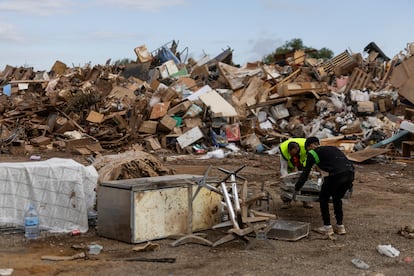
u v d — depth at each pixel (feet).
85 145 69.56
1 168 25.07
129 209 23.17
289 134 73.31
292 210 30.81
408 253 22.29
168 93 77.25
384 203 34.50
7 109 82.53
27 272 19.03
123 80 93.97
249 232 23.24
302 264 20.52
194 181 25.32
